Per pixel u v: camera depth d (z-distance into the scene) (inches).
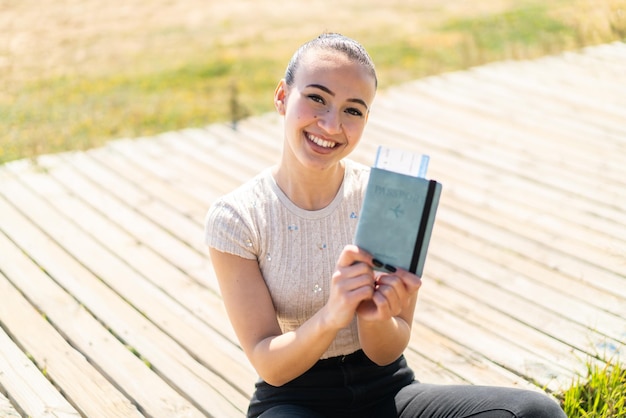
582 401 102.2
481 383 109.7
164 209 169.0
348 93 72.9
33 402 103.4
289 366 71.9
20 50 315.3
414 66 282.2
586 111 229.8
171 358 115.5
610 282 137.2
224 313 128.3
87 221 162.9
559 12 351.9
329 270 78.0
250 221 76.6
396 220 65.9
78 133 223.6
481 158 195.5
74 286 136.1
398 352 77.0
